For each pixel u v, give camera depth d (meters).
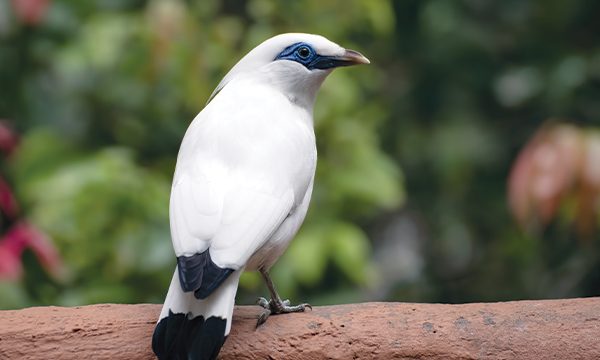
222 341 5.87
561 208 12.34
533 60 16.05
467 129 15.74
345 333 6.69
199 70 12.43
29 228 9.98
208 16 13.01
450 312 6.85
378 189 12.60
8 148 11.19
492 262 15.69
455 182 15.66
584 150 11.39
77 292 11.13
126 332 6.67
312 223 12.41
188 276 5.95
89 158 12.37
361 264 12.25
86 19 13.16
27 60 13.27
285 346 6.64
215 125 6.88
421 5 16.36
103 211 11.45
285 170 6.71
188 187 6.47
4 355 6.61
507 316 6.80
